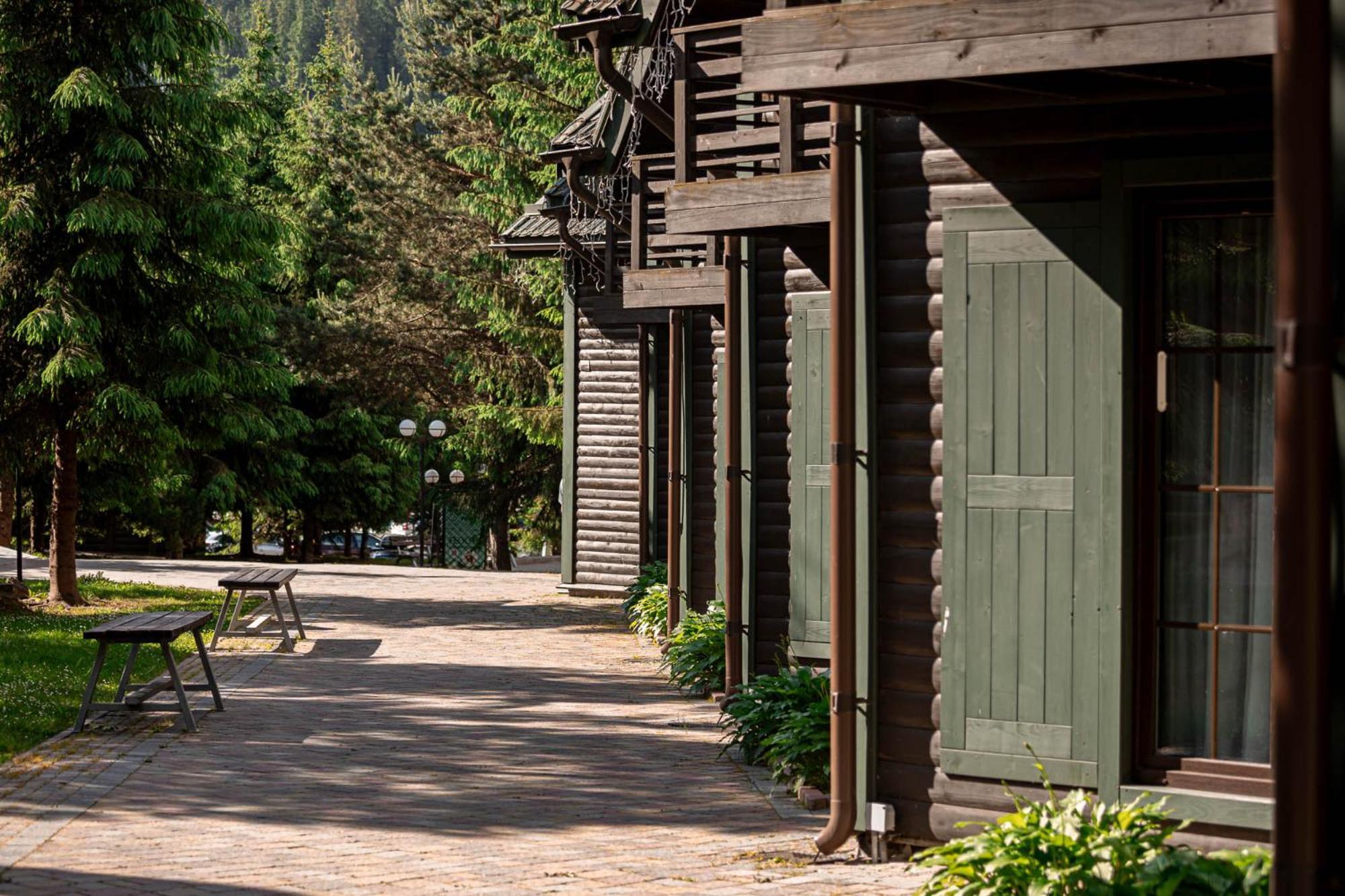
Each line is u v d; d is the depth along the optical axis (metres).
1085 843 5.28
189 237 18.22
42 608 18.19
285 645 14.88
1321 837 3.84
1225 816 5.63
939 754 6.40
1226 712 5.88
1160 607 6.00
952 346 6.28
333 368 35.53
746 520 10.93
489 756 9.34
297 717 10.75
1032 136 6.14
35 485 26.28
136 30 17.66
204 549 44.56
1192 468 5.97
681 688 12.39
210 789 8.11
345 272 36.56
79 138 17.72
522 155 30.41
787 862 6.55
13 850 6.50
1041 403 6.11
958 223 6.26
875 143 6.54
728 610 10.90
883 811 6.51
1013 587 6.16
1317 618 3.84
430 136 36.59
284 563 38.25
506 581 24.78
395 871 6.32
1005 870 5.17
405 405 38.00
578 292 21.53
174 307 18.33
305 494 38.22
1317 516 3.84
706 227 8.80
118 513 37.28
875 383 6.54
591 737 10.10
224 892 5.89
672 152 14.02
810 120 9.44
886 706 6.56
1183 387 5.99
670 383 14.72
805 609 10.09
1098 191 6.05
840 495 6.53
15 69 17.27
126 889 5.89
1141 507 5.98
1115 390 5.94
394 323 35.28
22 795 7.73
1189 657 5.94
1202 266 5.95
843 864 6.50
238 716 10.69
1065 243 6.05
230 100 18.59
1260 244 5.87
